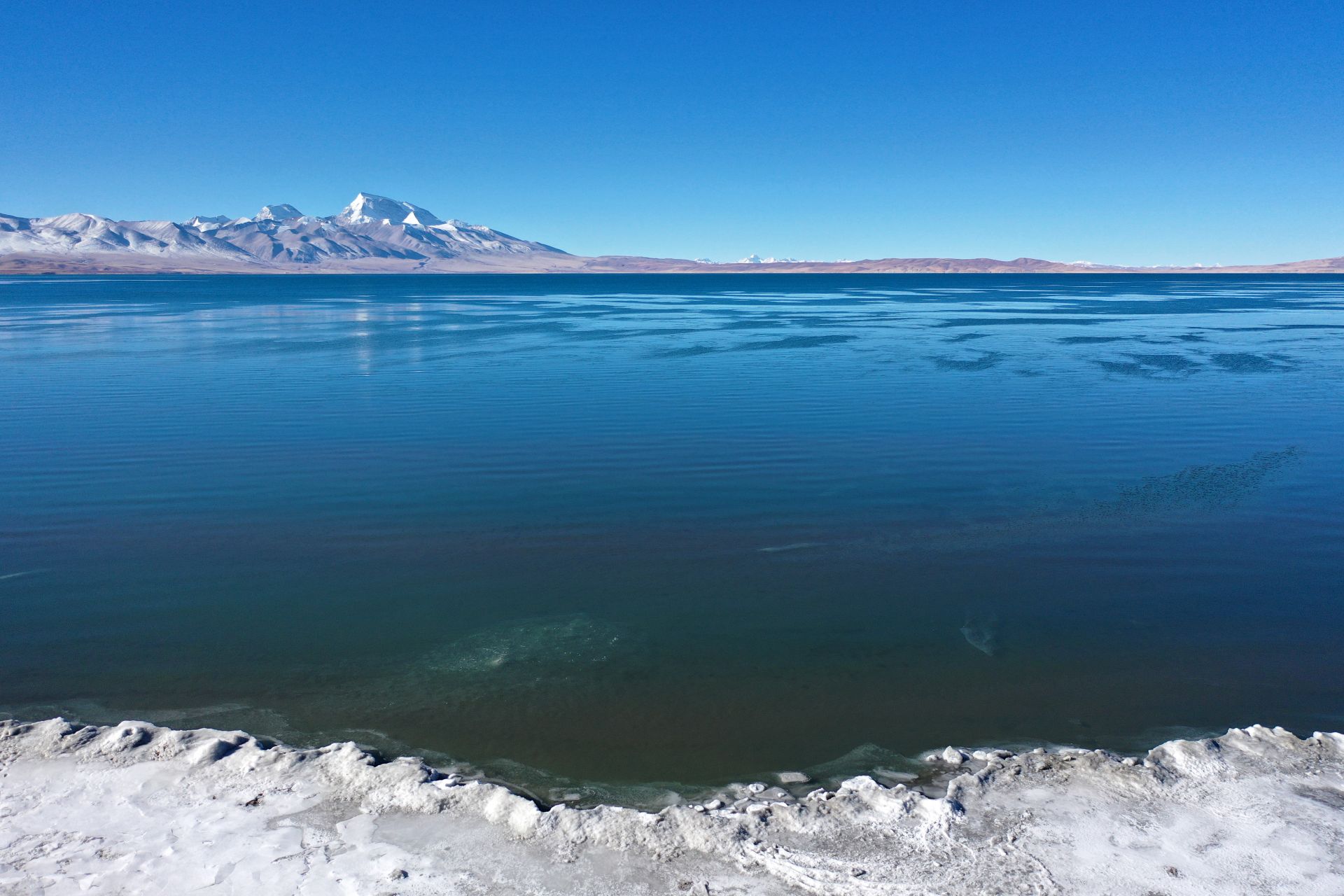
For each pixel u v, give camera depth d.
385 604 11.35
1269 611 11.11
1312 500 15.87
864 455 19.31
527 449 19.81
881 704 8.86
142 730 7.78
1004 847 6.28
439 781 7.08
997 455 19.30
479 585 11.98
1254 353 39.06
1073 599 11.52
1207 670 9.57
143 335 47.59
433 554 13.18
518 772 7.62
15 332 49.53
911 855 6.21
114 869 5.93
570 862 6.12
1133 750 7.95
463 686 9.20
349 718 8.54
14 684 9.15
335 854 6.15
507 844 6.31
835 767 7.70
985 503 15.73
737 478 17.39
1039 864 6.10
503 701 8.90
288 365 34.62
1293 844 6.30
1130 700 8.94
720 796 7.21
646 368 33.97
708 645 10.19
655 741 8.15
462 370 33.28
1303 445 20.20
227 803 6.75
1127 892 5.84
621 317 65.44
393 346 42.31
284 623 10.77
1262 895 5.80
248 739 7.75
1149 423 22.86
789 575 12.38
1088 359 36.62
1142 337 47.25
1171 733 8.29
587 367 34.16
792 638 10.39
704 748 8.04
